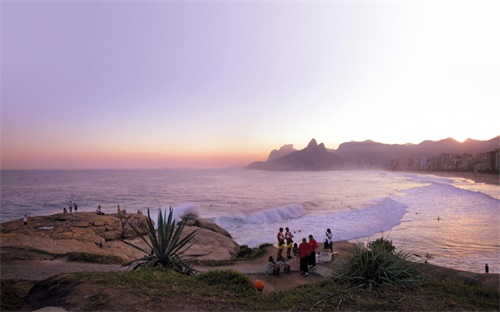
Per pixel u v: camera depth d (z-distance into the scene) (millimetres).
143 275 8062
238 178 195500
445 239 27859
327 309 6234
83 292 6418
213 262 16062
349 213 45469
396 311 5941
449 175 188375
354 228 33812
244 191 94312
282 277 13281
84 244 20203
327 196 76125
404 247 24906
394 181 148875
